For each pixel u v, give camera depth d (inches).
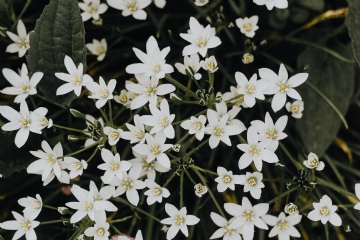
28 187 29.5
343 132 30.4
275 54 30.6
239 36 30.3
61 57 27.0
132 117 26.5
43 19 26.5
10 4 29.4
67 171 26.8
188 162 25.1
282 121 24.7
